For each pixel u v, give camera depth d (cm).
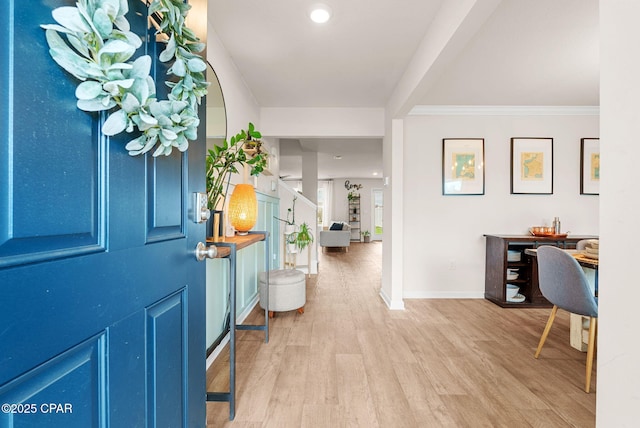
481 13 146
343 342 227
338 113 359
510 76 273
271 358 201
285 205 509
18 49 44
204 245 104
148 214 75
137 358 70
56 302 50
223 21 196
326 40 218
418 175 362
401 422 140
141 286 72
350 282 434
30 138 46
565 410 150
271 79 282
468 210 362
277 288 277
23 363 45
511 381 176
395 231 312
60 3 51
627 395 59
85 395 56
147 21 73
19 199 44
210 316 199
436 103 346
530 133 361
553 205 361
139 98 58
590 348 168
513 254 332
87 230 57
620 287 60
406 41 218
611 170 62
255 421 141
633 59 58
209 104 200
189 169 97
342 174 1027
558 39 213
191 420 97
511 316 292
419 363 196
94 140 58
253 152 240
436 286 362
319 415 145
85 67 50
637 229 58
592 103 345
